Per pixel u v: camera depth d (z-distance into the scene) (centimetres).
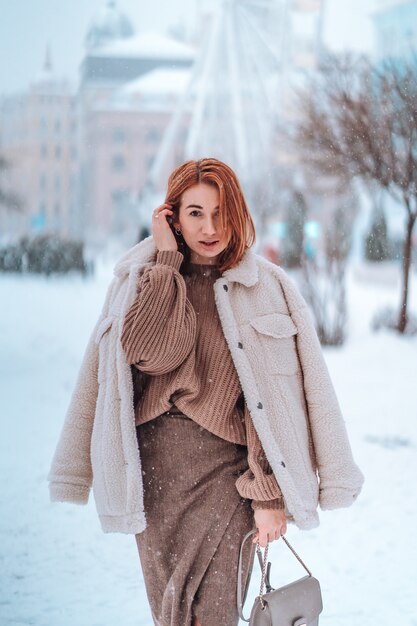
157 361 211
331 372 1028
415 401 836
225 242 220
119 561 402
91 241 5703
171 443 219
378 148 1148
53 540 432
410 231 1288
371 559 401
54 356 1123
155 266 215
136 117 7700
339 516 472
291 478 212
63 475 230
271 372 219
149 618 333
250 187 3222
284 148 2148
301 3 3716
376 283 2412
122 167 7688
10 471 570
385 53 1154
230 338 218
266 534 213
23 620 331
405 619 327
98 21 7925
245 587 224
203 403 218
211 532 217
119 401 219
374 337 1318
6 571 387
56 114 7400
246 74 3756
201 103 3966
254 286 225
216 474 218
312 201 2164
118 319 223
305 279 1268
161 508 219
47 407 806
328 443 223
